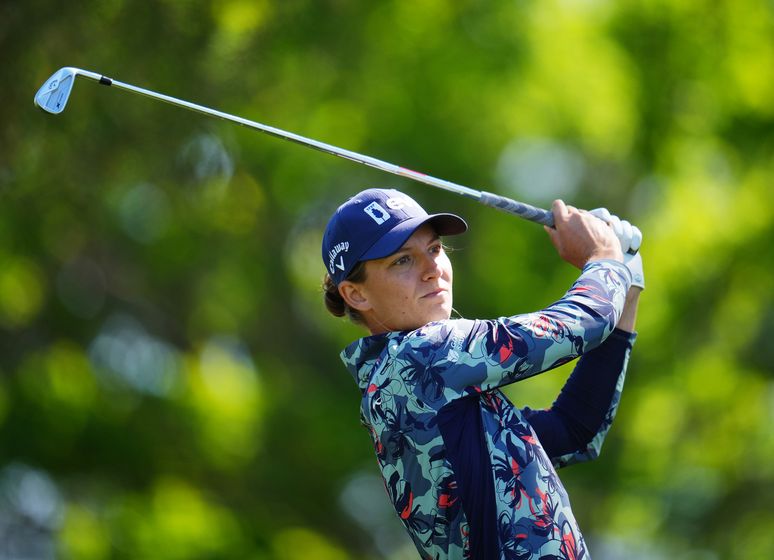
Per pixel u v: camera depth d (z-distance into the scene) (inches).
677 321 2091.5
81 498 1835.6
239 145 1626.5
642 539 2185.0
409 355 424.8
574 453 480.4
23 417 1792.6
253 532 1843.0
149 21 1305.4
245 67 1457.9
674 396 2105.1
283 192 1781.5
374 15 1691.7
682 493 2162.9
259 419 1943.9
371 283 450.0
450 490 419.2
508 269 1893.5
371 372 440.1
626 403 2050.9
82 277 1830.7
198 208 1695.4
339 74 1667.1
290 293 1996.8
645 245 2086.6
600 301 428.5
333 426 1925.4
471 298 1866.4
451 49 1772.9
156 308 1961.1
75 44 1280.8
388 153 1784.0
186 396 1903.3
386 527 2095.2
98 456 1840.6
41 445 1802.4
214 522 1817.2
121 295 1902.1
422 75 1765.5
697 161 2139.5
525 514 411.2
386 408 428.5
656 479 2085.4
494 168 1860.2
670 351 2086.6
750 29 2055.9
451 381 418.6
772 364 2246.6
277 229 1909.4
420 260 449.4
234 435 1902.1
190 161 1496.1
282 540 1863.9
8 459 1786.4
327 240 459.2
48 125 1293.1
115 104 1328.7
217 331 2028.8
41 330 1849.2
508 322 422.0
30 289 1782.7
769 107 2094.0
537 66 1824.6
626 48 2011.6
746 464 2225.6
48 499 1863.9
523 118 1841.8
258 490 1907.0
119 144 1364.4
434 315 447.8
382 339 439.2
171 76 1359.5
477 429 420.8
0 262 1652.3
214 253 1851.6
